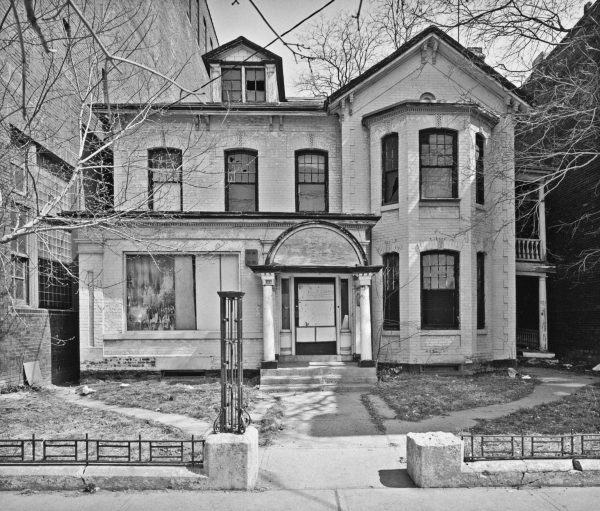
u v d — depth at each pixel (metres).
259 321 11.59
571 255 15.18
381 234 12.70
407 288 12.12
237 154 13.69
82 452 5.70
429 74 13.17
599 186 13.85
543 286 14.99
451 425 7.03
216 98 14.48
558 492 4.62
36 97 10.19
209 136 13.44
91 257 11.44
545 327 14.92
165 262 11.70
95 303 11.36
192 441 4.87
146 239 9.98
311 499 4.53
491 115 12.66
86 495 4.61
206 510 4.30
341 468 5.36
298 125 13.67
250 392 9.83
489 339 12.96
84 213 9.43
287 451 5.96
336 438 6.52
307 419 7.57
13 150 7.60
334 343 11.91
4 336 9.45
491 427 6.81
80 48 12.19
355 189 13.20
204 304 11.62
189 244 11.62
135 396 9.13
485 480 4.76
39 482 4.71
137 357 11.34
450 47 12.74
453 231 12.20
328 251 11.37
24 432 6.68
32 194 9.80
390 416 7.69
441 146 12.54
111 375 11.30
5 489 4.70
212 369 11.41
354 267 11.09
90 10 12.13
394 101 13.20
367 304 11.11
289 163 13.55
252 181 13.64
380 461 5.58
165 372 11.47
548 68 10.59
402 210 12.32
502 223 12.95
